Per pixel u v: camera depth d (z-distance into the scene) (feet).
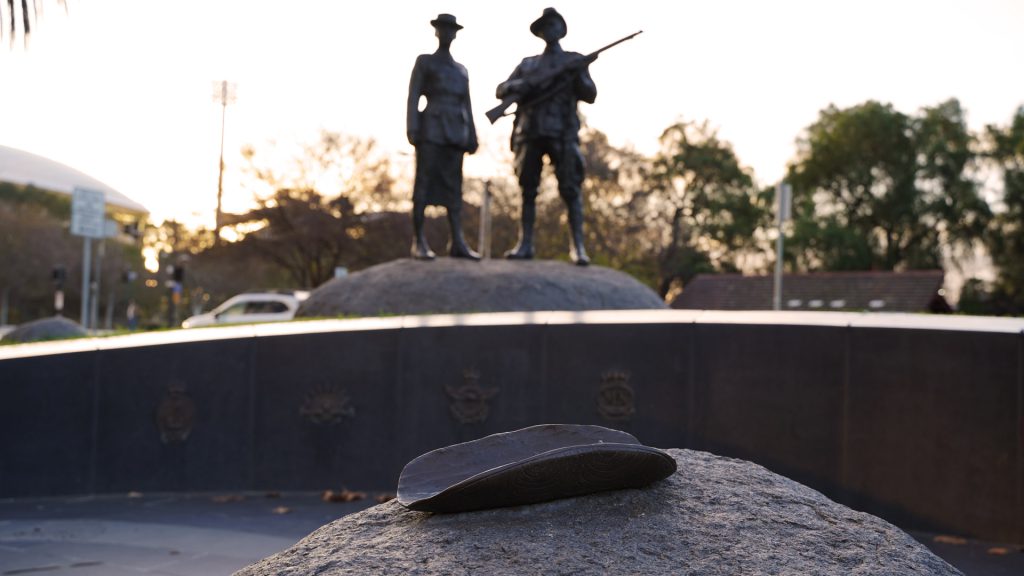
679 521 8.41
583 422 26.12
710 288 129.90
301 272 144.15
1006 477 21.27
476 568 7.55
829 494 23.53
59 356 25.58
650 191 148.36
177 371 26.37
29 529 21.11
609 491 8.82
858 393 23.30
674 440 25.40
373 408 26.94
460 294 40.29
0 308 180.34
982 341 21.75
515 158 44.62
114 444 25.94
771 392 24.41
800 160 174.29
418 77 41.60
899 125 160.45
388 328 27.04
